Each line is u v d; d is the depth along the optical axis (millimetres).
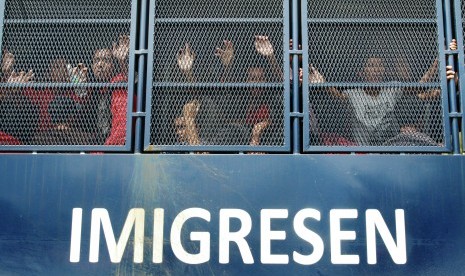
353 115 6340
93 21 6520
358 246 5871
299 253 5871
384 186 5953
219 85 6359
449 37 6391
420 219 5898
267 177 5996
